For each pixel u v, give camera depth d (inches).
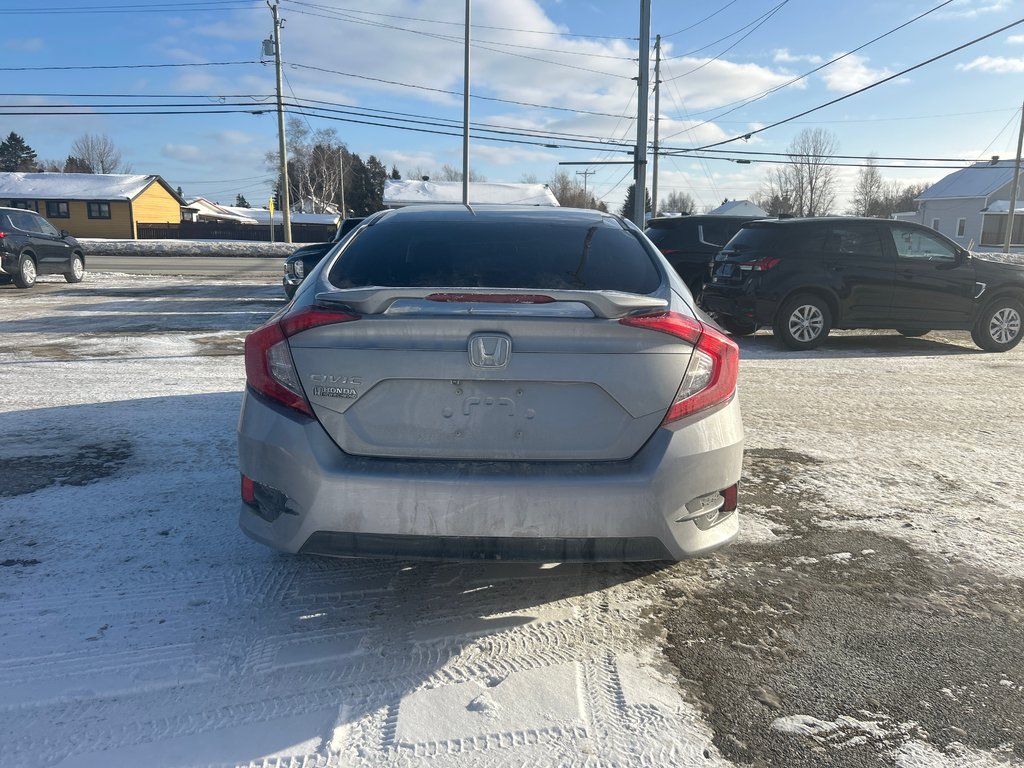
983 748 84.4
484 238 126.3
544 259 120.3
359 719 87.4
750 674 97.9
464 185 1117.1
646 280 116.3
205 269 971.9
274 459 97.7
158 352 324.5
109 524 139.6
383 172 4033.0
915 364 327.0
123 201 2098.9
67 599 112.4
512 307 96.7
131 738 83.4
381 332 96.0
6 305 507.2
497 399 97.0
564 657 100.8
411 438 97.5
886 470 181.5
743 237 376.8
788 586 122.1
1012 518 151.9
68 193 2091.5
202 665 97.0
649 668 98.7
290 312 102.3
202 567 123.6
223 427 205.3
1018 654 103.3
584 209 151.9
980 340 366.9
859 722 88.6
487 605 114.0
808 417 232.4
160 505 149.1
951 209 2164.1
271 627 106.4
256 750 82.0
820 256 354.0
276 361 99.3
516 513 94.6
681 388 99.8
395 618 109.7
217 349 334.0
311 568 124.3
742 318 366.9
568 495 94.6
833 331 437.1
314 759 80.7
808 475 177.3
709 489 101.1
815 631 108.6
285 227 1386.6
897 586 122.6
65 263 679.7
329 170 3951.8
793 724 88.0
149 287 666.2
